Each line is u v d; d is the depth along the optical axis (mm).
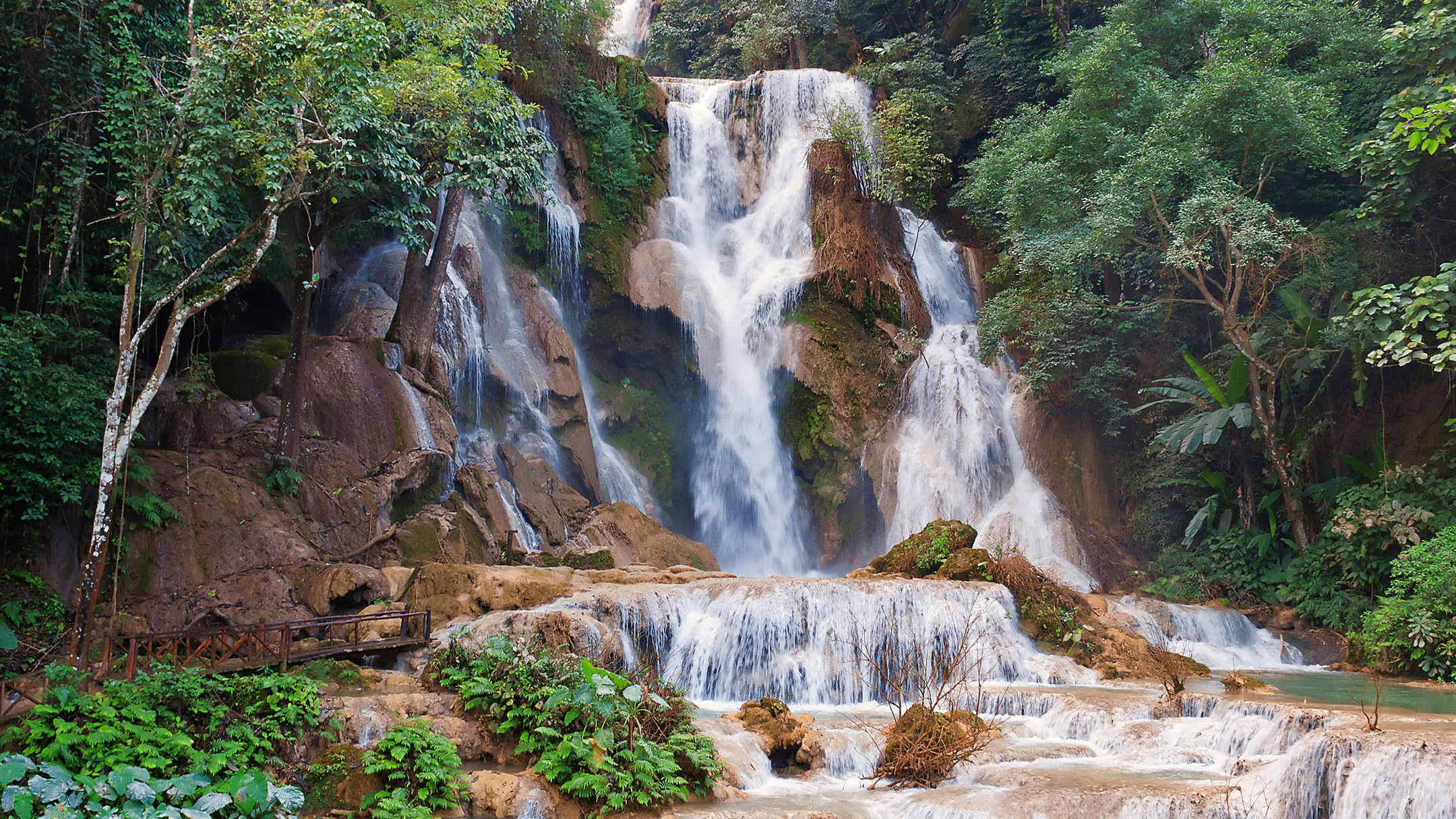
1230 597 21047
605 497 24578
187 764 9234
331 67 13227
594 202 27688
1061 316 25016
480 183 17953
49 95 15578
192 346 17281
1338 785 8945
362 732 10383
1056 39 32062
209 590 14703
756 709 11828
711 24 42281
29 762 8062
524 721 10617
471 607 14969
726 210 31875
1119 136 23422
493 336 24250
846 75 33688
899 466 26203
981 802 9305
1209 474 22500
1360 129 23422
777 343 27375
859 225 28828
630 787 9484
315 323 21984
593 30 29484
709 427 26938
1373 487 19031
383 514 17734
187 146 13742
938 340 28469
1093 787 9422
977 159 29812
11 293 16422
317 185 16078
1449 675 15320
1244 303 24734
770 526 26828
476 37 23828
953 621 15398
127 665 10469
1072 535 24203
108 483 11484
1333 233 21531
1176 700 12180
